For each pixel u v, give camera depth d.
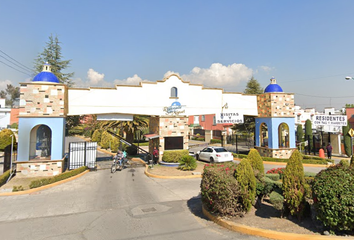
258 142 21.31
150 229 6.48
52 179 12.29
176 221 7.07
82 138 44.50
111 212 8.03
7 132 20.83
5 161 14.82
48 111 14.34
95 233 6.28
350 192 4.92
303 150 24.17
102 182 12.95
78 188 11.63
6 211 8.25
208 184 6.96
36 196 10.23
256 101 21.36
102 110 16.69
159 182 12.77
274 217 6.57
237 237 5.73
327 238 5.01
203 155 19.77
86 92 16.44
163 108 18.25
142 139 35.59
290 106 20.23
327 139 23.64
